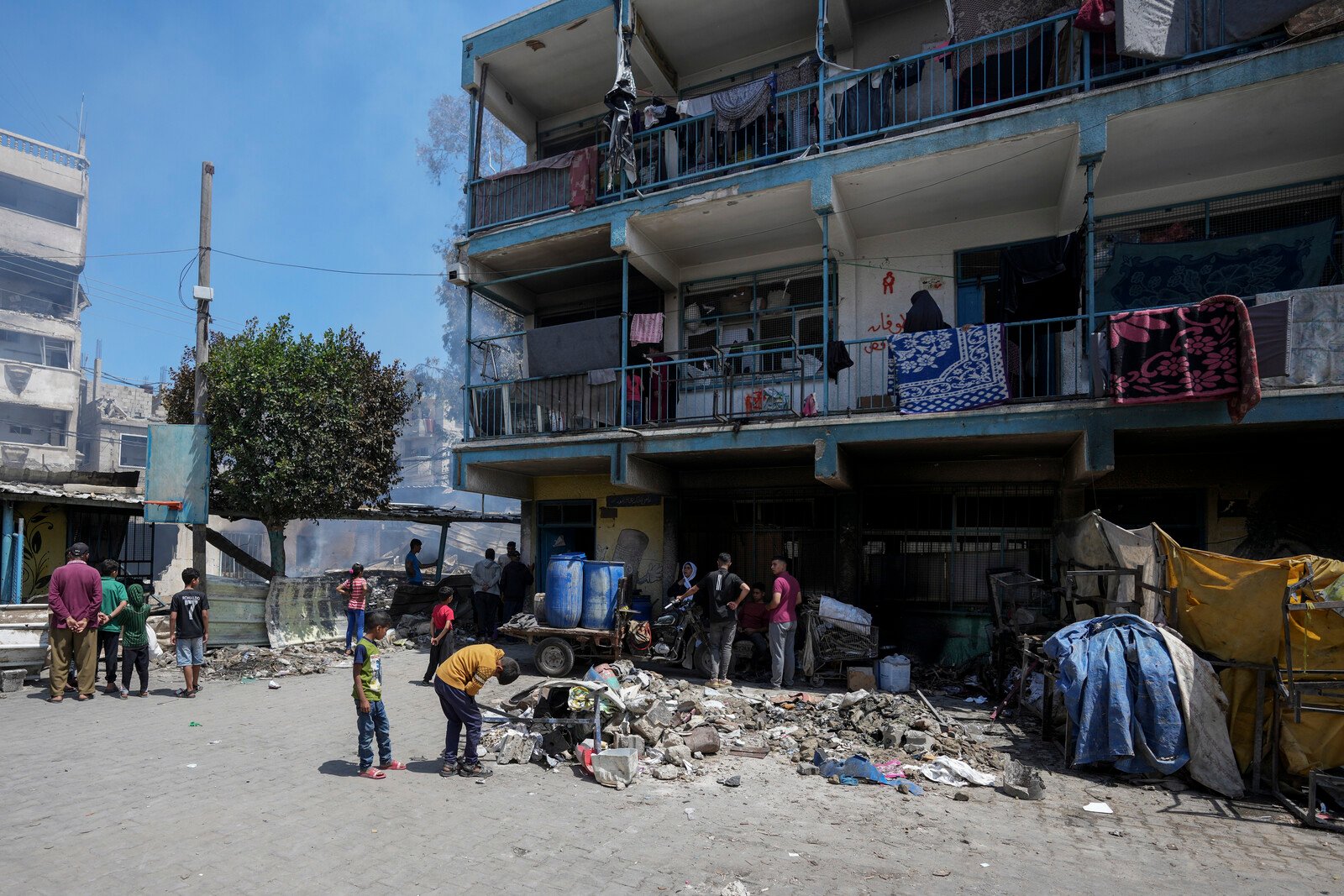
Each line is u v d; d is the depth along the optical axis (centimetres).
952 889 417
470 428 1288
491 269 1341
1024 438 898
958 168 947
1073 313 920
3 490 1120
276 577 1321
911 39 1145
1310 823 521
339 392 1336
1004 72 972
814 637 984
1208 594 654
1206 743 596
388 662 1185
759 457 1130
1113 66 915
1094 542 812
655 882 421
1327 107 799
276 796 555
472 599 1444
